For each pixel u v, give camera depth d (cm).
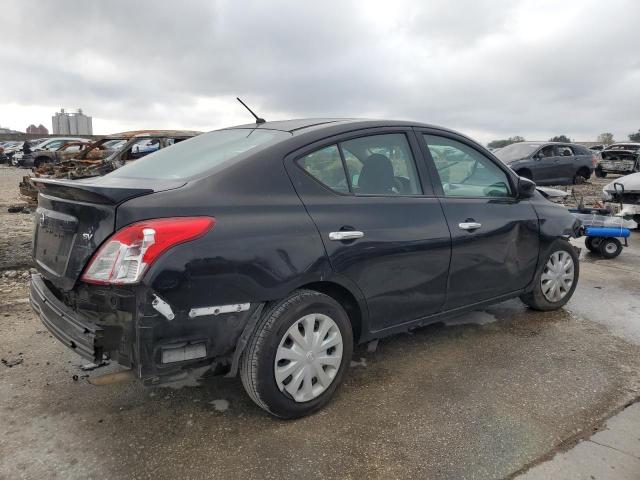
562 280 470
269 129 334
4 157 3212
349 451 265
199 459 257
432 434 279
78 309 256
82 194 245
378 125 345
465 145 397
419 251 336
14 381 330
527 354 384
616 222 710
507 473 248
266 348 270
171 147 372
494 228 390
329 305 294
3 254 671
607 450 266
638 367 364
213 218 254
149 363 238
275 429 283
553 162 1644
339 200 305
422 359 374
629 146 2488
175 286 238
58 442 269
